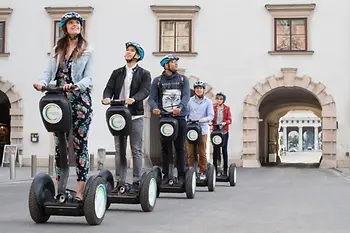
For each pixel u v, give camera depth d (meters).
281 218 6.61
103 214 5.90
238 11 21.73
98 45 22.19
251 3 21.72
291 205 8.02
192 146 10.13
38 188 5.61
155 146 25.03
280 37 21.67
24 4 22.48
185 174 8.70
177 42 22.00
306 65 21.36
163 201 8.41
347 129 21.03
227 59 21.70
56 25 22.34
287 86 21.38
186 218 6.52
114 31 22.12
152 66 21.94
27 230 5.37
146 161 21.80
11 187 11.41
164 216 6.65
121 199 6.77
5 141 27.52
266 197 9.23
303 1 21.47
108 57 22.11
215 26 21.80
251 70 21.58
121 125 6.17
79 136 5.58
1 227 5.57
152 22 22.02
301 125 69.06
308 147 73.31
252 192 10.18
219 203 8.22
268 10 21.56
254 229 5.74
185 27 22.02
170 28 22.03
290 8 21.38
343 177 15.27
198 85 10.20
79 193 5.64
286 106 30.72
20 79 22.34
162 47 22.03
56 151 5.66
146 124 21.95
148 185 6.87
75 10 22.20
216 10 21.81
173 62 8.14
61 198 5.54
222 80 21.67
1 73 22.38
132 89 6.91
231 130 21.53
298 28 21.56
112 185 6.98
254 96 21.48
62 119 5.09
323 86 21.19
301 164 26.98
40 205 5.59
